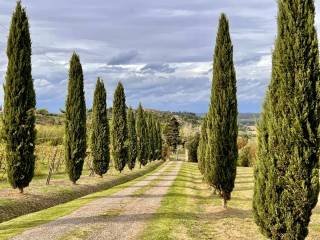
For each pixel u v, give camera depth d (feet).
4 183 103.40
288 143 40.27
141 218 63.57
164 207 76.43
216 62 77.51
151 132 284.20
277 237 41.32
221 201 90.07
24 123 83.56
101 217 63.72
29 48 85.76
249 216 69.82
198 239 50.72
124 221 60.70
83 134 113.91
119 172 172.65
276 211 40.86
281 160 40.55
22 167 82.53
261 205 42.32
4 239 46.88
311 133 39.78
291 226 40.32
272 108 41.57
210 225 60.80
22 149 83.05
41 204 79.15
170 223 59.82
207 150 79.15
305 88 40.27
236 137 76.79
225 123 76.18
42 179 118.32
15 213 69.15
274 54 42.39
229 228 58.70
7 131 83.10
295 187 39.83
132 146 196.75
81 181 121.90
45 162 163.02
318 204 81.82
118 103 166.30
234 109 76.64
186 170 227.81
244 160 261.65
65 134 113.39
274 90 41.75
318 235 55.21
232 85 76.69
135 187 117.08
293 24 41.24
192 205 82.12
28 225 56.18
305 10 41.14
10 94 83.76
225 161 76.23
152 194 98.63
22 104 83.87
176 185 126.21
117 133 165.07
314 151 39.83
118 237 49.93
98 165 139.85
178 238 50.49
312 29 40.98
